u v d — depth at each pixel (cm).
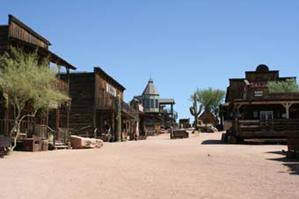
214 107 8125
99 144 2881
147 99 8275
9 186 1040
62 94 2689
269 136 3219
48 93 2406
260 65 6112
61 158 1881
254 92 4947
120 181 1127
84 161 1722
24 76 2258
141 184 1074
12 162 1680
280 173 1300
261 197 889
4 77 2261
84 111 4259
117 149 2598
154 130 6550
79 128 4234
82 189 996
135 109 5728
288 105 3338
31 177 1208
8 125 2405
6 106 2344
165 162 1672
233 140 3256
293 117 3841
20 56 2459
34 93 2308
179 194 927
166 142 3509
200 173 1304
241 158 1848
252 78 6069
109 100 4753
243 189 994
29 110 2647
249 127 3238
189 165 1551
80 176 1230
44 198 880
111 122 4619
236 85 6138
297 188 1002
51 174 1278
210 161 1709
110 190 982
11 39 2630
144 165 1552
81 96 4288
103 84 4638
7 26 2655
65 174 1278
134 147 2791
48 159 1828
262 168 1445
